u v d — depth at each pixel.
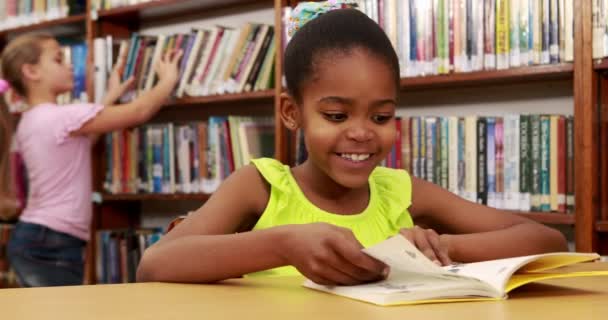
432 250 0.88
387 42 1.02
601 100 1.79
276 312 0.60
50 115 2.46
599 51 1.74
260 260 0.82
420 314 0.59
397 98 1.03
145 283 0.84
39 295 0.70
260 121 2.49
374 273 0.76
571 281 0.83
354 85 0.96
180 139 2.62
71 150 2.48
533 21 1.85
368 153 1.00
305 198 1.18
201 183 2.56
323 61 0.99
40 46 2.64
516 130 1.91
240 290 0.76
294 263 0.79
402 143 2.10
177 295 0.71
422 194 1.27
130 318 0.57
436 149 2.04
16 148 3.22
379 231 1.20
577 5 1.76
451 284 0.69
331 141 0.99
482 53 1.94
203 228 1.03
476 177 1.97
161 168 2.68
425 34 2.04
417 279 0.75
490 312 0.60
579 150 1.76
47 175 2.46
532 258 0.72
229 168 2.47
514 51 1.89
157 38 2.71
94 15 2.88
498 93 2.23
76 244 2.52
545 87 2.13
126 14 2.88
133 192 2.77
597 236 1.77
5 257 3.20
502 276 0.70
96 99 2.83
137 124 2.60
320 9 1.22
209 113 2.93
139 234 2.76
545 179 1.87
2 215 3.01
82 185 2.53
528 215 1.88
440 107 2.36
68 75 2.70
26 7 3.14
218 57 2.50
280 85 2.25
